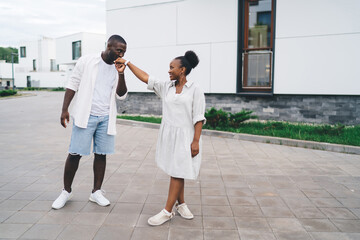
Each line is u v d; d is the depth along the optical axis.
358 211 3.13
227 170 4.60
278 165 4.89
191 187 3.85
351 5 7.73
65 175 3.14
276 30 8.49
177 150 2.74
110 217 2.93
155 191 3.67
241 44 9.12
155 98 10.58
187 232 2.66
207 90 9.53
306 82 8.34
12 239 2.47
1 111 13.25
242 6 8.97
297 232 2.68
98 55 3.12
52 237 2.52
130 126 8.80
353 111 8.00
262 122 8.59
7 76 55.25
